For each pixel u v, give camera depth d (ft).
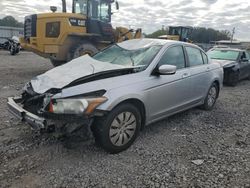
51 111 10.98
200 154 12.87
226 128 16.79
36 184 9.91
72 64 14.65
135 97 12.66
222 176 10.92
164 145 13.70
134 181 10.35
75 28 34.81
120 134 12.42
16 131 14.49
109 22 41.06
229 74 32.99
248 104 23.79
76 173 10.69
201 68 18.39
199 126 16.88
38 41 34.76
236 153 13.12
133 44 16.71
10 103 12.94
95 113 11.11
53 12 34.88
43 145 12.94
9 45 78.07
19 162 11.34
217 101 24.26
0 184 9.82
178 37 77.71
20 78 32.12
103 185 10.02
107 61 15.11
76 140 11.44
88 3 38.11
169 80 14.89
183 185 10.21
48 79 12.66
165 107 15.01
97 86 11.74
